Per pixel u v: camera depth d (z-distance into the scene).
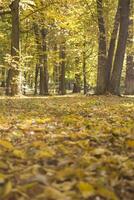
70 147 5.66
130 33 30.20
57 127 7.80
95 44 37.19
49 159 4.80
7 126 8.00
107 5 26.55
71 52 38.09
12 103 15.21
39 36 33.28
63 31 32.75
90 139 6.37
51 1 24.22
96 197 3.52
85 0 25.95
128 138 6.42
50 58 34.41
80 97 21.16
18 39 22.11
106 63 23.41
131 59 31.20
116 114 10.85
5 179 3.85
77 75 44.69
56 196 3.34
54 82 45.19
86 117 9.95
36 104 14.70
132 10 29.53
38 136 6.59
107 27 26.77
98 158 5.06
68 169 4.04
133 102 16.38
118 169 4.45
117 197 3.58
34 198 3.34
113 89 22.72
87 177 4.01
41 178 3.73
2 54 34.28
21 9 25.42
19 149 5.50
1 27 30.88
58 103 15.59
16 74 21.95
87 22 26.86
